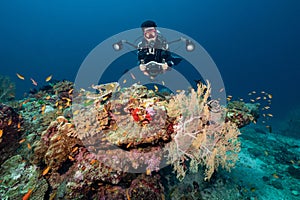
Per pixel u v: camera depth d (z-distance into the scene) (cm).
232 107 222
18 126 175
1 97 355
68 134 159
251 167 289
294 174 280
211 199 202
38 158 166
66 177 158
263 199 223
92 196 156
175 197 193
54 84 342
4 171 159
